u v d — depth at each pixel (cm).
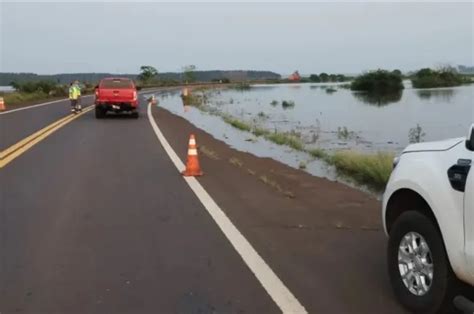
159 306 494
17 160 1332
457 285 435
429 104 4962
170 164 1309
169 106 4619
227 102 5600
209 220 795
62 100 4784
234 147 1933
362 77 9875
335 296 518
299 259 625
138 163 1314
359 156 1464
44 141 1733
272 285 544
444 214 430
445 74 11019
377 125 2834
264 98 6731
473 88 9669
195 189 1018
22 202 891
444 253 435
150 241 686
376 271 586
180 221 786
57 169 1210
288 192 1027
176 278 561
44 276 564
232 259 622
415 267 471
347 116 3550
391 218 523
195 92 8444
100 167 1247
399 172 495
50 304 497
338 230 755
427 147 483
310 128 2684
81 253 637
